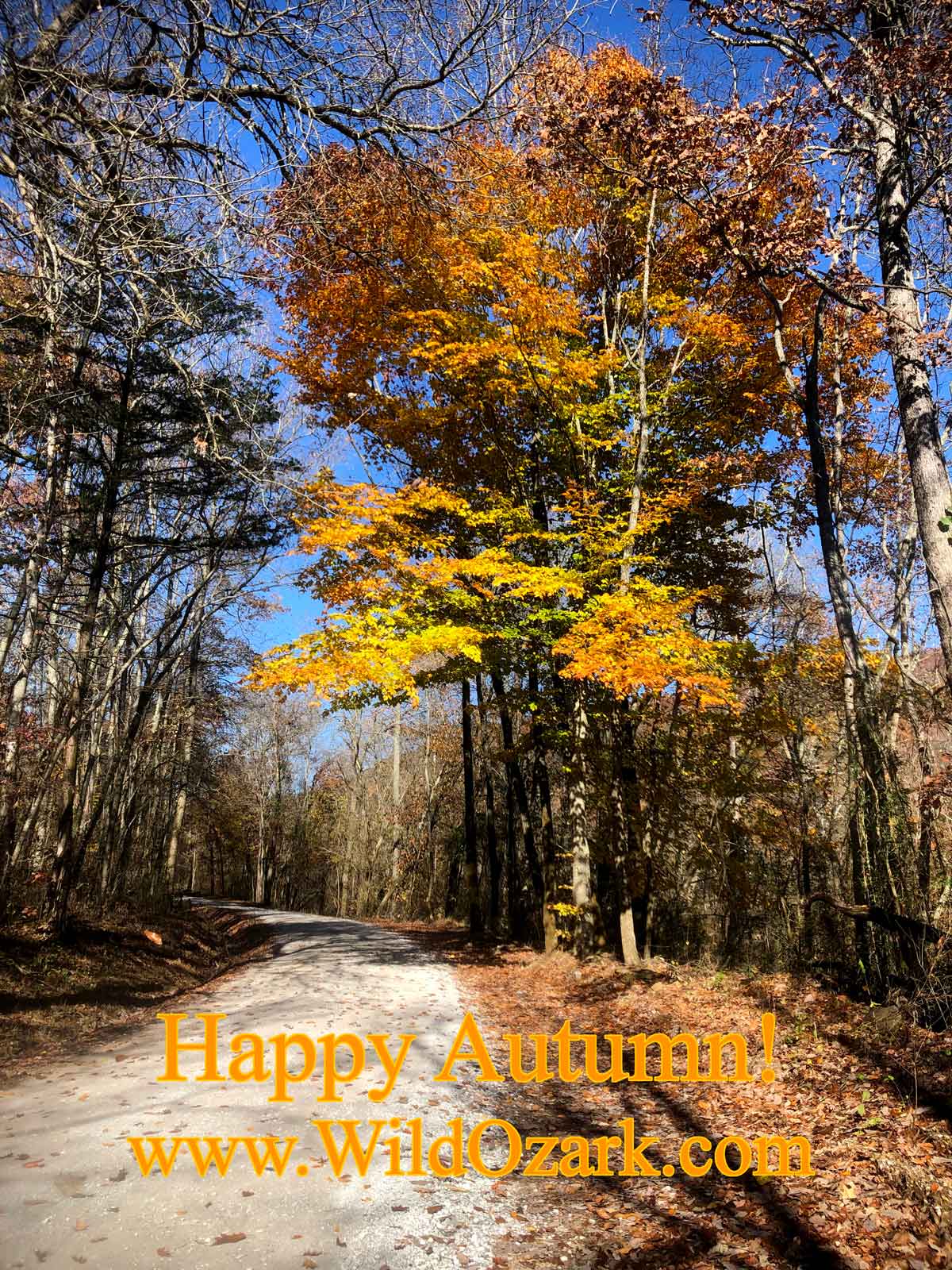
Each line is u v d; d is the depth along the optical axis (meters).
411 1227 4.09
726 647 10.48
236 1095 6.06
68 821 12.68
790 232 8.37
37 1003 9.30
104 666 17.36
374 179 6.45
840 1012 7.37
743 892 11.67
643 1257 3.85
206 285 6.23
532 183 9.70
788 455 12.57
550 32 6.16
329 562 10.51
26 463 9.54
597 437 12.62
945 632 6.90
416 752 39.97
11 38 4.46
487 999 11.24
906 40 7.27
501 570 10.29
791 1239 3.92
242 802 43.91
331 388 12.17
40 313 5.68
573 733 12.77
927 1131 4.80
